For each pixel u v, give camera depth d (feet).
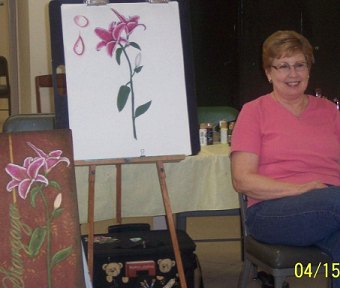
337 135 8.16
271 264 7.16
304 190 7.38
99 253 8.18
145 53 8.09
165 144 7.95
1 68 22.65
